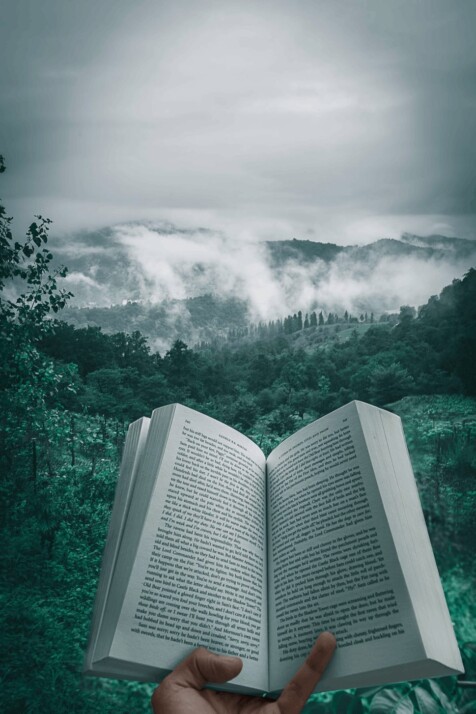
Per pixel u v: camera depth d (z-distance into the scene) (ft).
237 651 2.82
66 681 7.38
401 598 2.56
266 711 2.50
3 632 7.79
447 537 9.17
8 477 9.59
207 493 3.16
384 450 3.11
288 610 2.95
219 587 2.91
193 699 2.38
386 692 6.54
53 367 10.98
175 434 3.24
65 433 10.41
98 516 9.33
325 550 2.91
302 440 3.42
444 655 2.47
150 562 2.79
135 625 2.62
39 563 8.63
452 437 10.53
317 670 2.54
